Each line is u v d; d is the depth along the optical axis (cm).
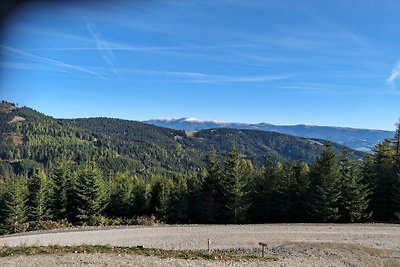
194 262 1939
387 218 4997
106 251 2008
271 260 2191
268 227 3906
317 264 2183
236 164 5303
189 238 3331
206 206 5394
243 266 1961
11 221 5656
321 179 4894
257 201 5422
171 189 5769
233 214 5225
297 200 5216
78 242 3281
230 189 5191
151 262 1838
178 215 5534
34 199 5909
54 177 6109
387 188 4991
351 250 2584
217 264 1945
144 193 6031
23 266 1595
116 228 4131
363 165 5531
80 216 5606
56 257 1789
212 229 3834
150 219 5431
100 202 5722
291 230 3675
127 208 6038
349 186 4784
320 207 4803
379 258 2458
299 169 5459
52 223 5547
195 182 5872
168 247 2944
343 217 4844
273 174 5453
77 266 1645
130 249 2120
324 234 3419
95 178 5747
